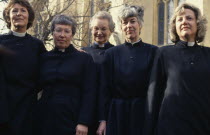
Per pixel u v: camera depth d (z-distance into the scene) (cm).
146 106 404
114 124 430
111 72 459
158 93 406
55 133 409
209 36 1184
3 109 402
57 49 453
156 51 430
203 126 371
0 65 421
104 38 510
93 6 1644
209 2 1207
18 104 420
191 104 371
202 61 389
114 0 1609
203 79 378
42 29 1255
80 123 416
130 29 455
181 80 380
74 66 436
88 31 1440
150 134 388
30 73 438
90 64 450
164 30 1557
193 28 403
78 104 429
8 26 467
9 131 411
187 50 399
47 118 414
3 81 412
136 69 436
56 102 414
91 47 522
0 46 420
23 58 436
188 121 369
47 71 435
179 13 410
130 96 433
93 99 434
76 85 435
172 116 374
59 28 445
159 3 1600
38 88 456
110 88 460
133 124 418
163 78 408
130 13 453
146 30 1599
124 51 459
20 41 446
